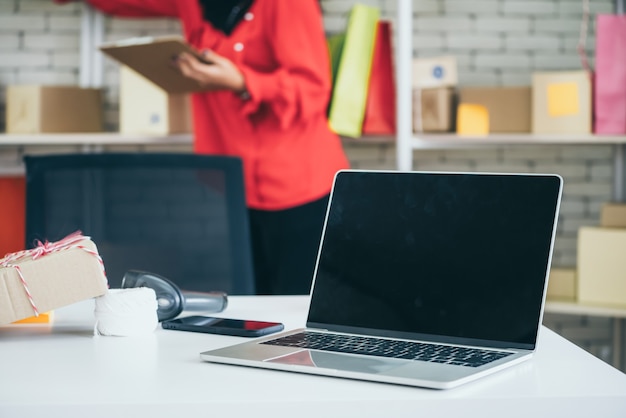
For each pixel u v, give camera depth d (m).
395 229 1.08
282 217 3.02
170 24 3.62
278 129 3.01
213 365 0.89
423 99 3.17
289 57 2.92
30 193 1.76
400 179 1.10
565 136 3.08
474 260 1.01
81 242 1.05
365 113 3.15
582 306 3.02
